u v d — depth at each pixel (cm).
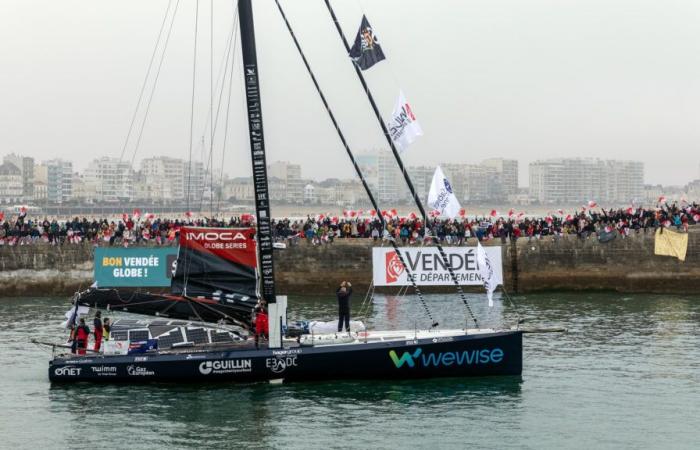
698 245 7225
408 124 3959
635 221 7419
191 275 3878
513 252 7425
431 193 4016
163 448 3125
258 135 3791
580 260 7406
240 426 3341
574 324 5594
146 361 3847
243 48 3772
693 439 3203
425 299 6831
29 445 3173
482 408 3556
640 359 4472
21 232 7519
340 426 3334
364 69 3956
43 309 6531
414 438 3206
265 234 3800
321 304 6688
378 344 3828
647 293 7294
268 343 3847
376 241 7406
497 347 3906
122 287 6462
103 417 3466
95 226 7731
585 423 3378
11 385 3969
